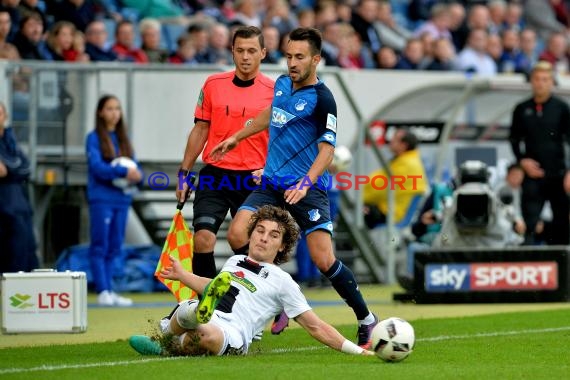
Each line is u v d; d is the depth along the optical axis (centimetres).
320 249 3231
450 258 4806
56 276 3597
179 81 5828
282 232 2986
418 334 3678
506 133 6881
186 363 2814
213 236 3500
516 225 5194
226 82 3603
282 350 3212
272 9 7150
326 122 3219
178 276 2923
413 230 5419
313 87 3250
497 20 8781
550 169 5647
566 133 5659
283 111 3266
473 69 6988
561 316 4247
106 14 6844
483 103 6781
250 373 2634
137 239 6194
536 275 4778
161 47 6819
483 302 4797
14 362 2934
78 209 5991
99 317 4366
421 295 4812
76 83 5700
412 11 8850
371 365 2814
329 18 7306
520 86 6494
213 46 6550
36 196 5800
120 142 5084
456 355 3094
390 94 6488
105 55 6097
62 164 5747
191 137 3600
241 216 3288
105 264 5016
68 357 3038
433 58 7375
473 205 4900
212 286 2753
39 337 3628
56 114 5675
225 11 7294
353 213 6184
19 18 5872
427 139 6600
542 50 9406
